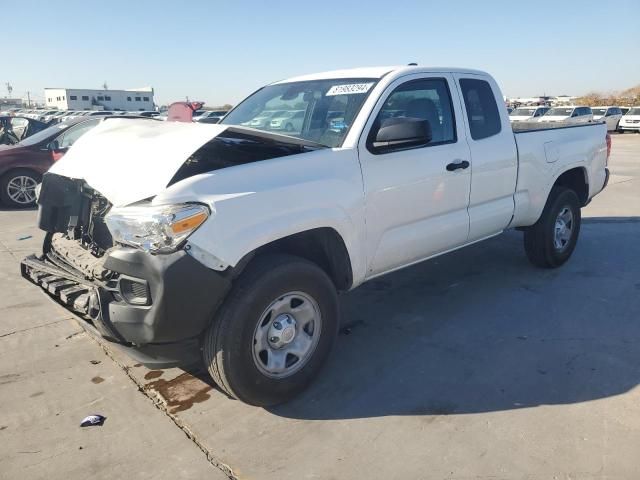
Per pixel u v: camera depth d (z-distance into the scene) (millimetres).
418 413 3121
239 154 3205
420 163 3881
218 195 2857
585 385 3379
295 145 3453
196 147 3012
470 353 3838
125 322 2801
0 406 3250
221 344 2918
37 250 6832
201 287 2768
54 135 10203
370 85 3855
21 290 5301
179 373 3645
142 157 3145
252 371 3018
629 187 11234
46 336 4227
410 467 2662
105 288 2943
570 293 4957
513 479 2557
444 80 4289
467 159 4262
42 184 3967
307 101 4133
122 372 3660
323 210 3229
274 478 2611
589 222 7918
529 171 4938
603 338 4039
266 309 3023
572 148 5461
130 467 2705
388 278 5430
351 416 3115
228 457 2773
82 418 3123
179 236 2701
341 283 3564
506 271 5598
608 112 33219
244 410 3197
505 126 4742
